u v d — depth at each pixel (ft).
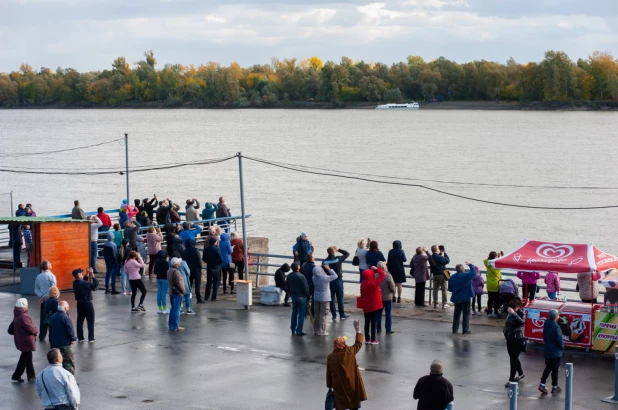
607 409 48.78
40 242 86.07
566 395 45.57
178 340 66.80
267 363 59.82
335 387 44.80
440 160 393.50
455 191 277.64
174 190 278.67
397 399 50.62
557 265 64.75
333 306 74.69
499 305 76.33
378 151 447.42
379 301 65.10
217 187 287.48
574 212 228.63
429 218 218.79
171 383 54.54
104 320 74.08
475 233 195.83
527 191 275.18
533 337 65.00
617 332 61.00
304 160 395.96
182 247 83.46
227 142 513.45
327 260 73.72
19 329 54.85
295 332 68.74
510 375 54.90
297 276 68.18
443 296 80.23
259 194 268.62
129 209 111.55
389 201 252.83
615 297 61.82
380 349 63.67
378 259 76.69
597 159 390.42
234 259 90.89
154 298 84.43
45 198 255.09
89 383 54.49
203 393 52.31
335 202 249.55
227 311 78.74
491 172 337.31
